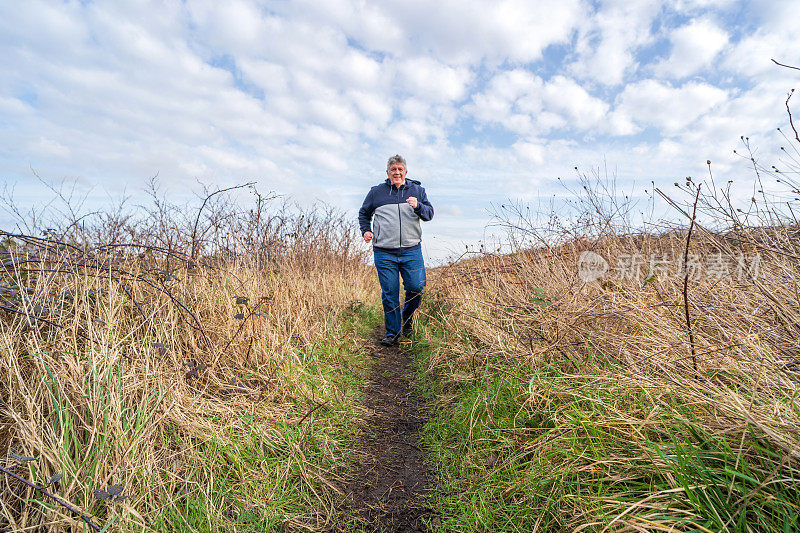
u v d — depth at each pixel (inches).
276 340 121.5
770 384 66.1
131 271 105.0
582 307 108.7
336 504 75.4
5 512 51.5
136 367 83.8
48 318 80.7
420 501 76.2
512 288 149.8
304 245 216.4
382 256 181.0
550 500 63.4
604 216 168.1
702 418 64.1
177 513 63.9
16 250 91.1
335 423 102.3
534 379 92.5
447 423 102.7
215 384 99.3
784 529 45.3
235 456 78.4
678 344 81.7
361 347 170.4
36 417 64.7
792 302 81.4
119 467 63.0
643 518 50.3
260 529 66.4
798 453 48.3
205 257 136.6
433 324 188.5
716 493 50.6
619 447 66.6
